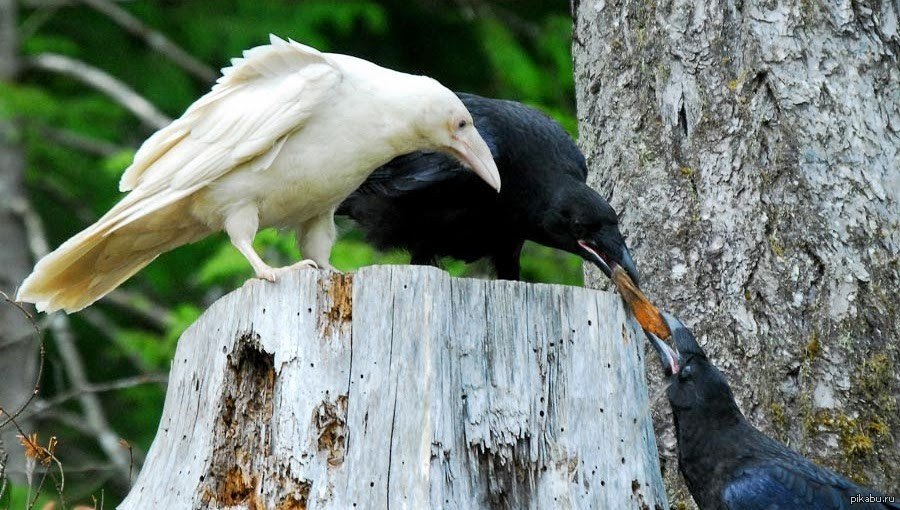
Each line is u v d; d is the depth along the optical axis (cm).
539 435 833
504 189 1195
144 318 2209
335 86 989
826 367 1036
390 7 2469
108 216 971
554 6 2439
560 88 2219
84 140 2166
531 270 1784
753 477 921
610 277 1118
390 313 833
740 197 1086
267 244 1753
